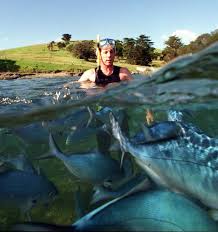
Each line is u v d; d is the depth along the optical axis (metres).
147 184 0.58
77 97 1.34
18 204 0.79
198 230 0.52
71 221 0.78
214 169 0.71
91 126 1.16
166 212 0.52
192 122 1.22
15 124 1.16
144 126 0.89
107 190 0.80
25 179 0.79
